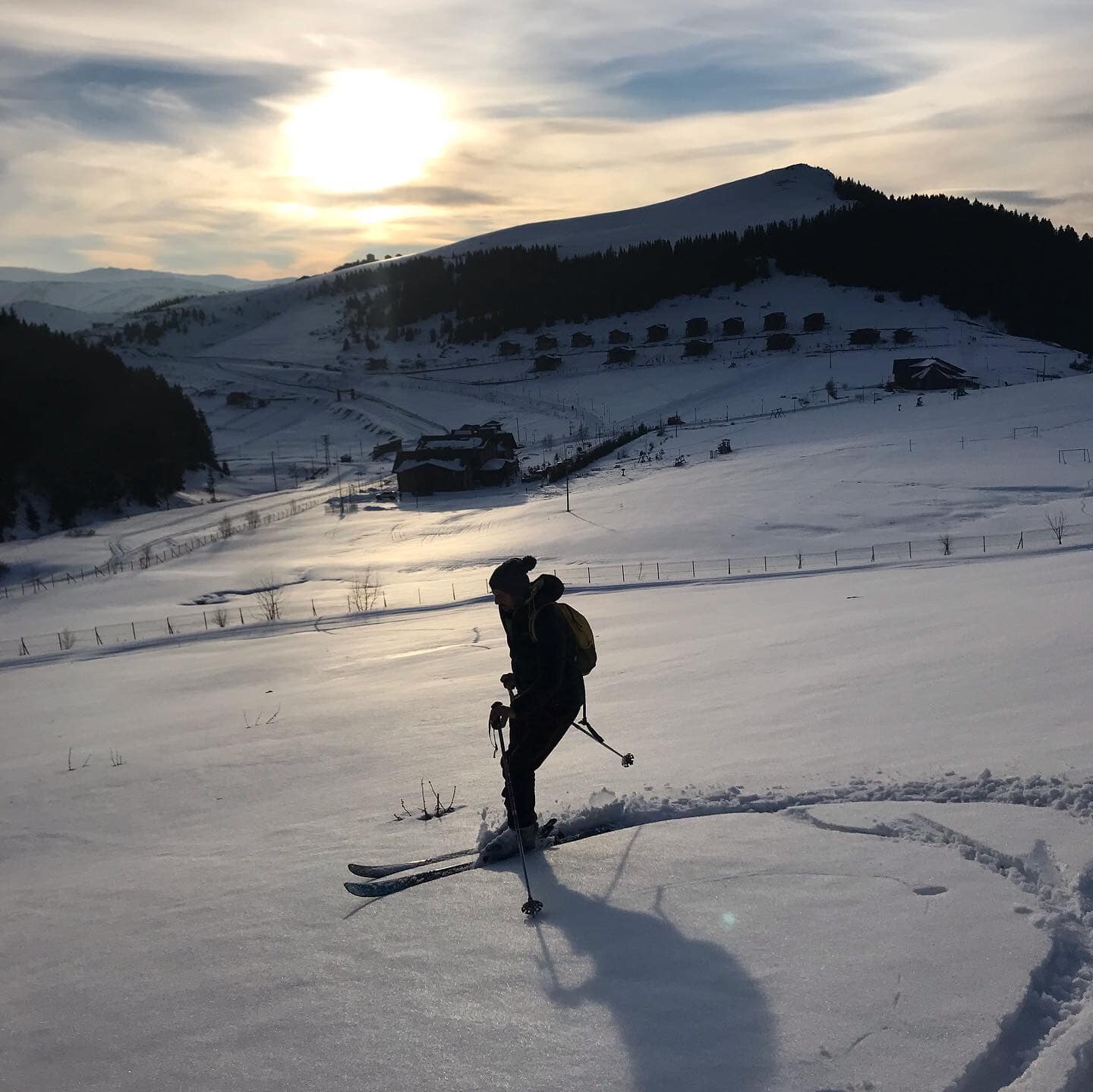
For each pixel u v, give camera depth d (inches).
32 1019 119.6
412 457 3737.7
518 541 2177.7
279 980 121.3
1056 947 108.1
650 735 282.5
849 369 5300.2
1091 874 126.1
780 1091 87.6
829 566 1480.1
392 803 240.4
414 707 462.6
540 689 159.3
